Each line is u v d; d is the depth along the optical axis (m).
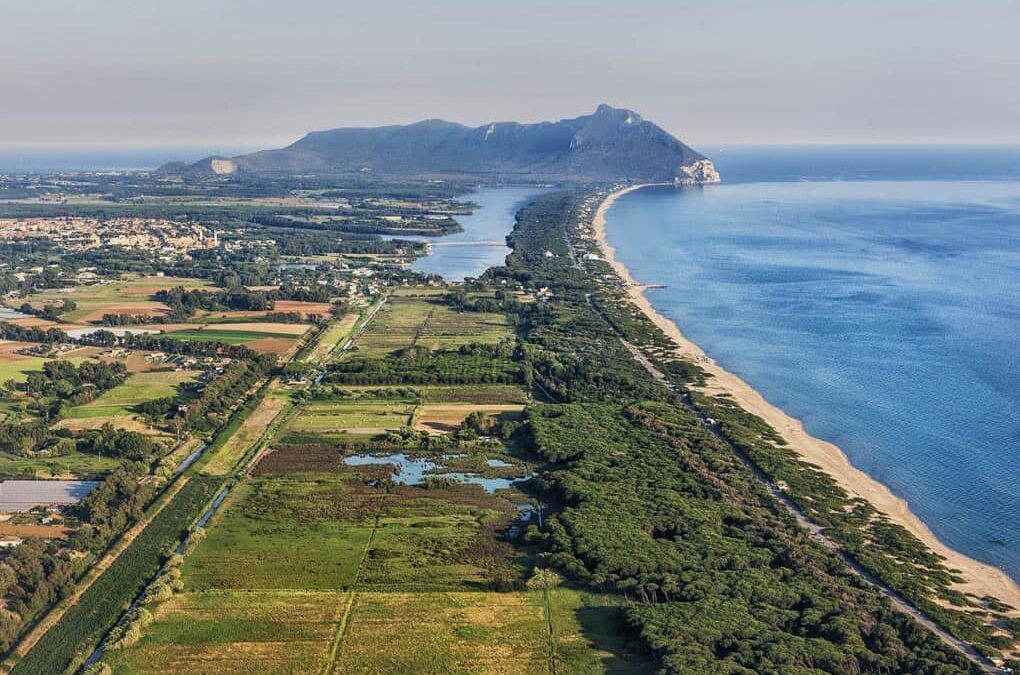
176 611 189.12
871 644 174.75
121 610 190.25
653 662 171.75
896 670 166.38
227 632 181.38
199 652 174.88
